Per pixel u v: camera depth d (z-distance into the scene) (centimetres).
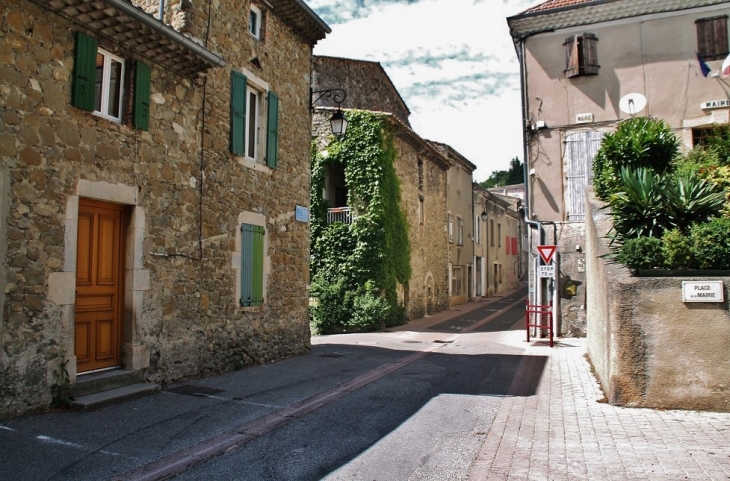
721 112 1454
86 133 688
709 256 686
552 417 669
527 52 1619
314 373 982
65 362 649
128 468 482
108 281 739
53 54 651
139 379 761
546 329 1538
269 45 1113
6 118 598
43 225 632
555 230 1552
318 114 2022
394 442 583
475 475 479
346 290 1923
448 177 2955
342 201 2164
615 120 1534
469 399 792
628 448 534
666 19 1516
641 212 811
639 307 692
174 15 884
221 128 950
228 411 688
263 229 1067
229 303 962
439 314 2575
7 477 448
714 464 484
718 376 657
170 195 826
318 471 494
